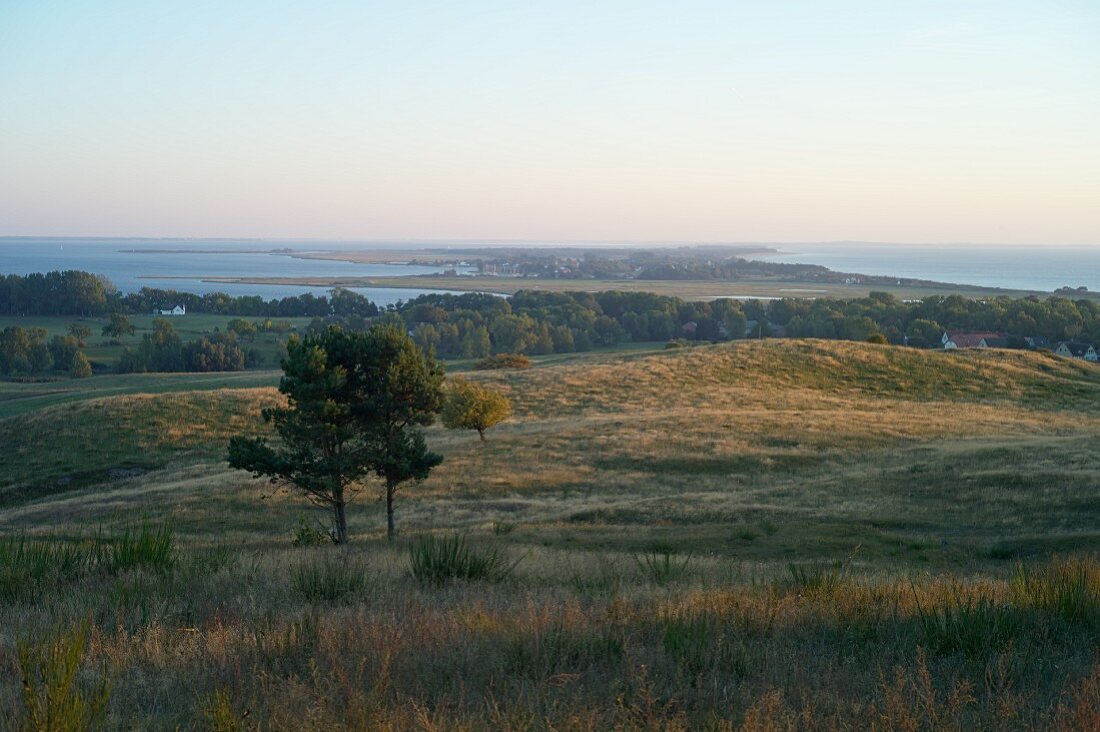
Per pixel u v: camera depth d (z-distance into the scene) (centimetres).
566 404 5981
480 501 3416
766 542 2091
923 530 2367
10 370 11988
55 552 1271
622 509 2920
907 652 709
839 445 4412
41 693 542
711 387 6412
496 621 778
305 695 549
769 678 615
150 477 4338
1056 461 3381
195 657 685
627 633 738
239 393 5947
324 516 3247
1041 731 506
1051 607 849
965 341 12456
